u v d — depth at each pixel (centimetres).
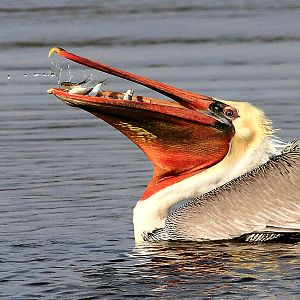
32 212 1614
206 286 1157
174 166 1454
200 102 1449
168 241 1395
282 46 3241
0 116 2419
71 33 3616
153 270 1249
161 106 1407
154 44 3344
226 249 1339
